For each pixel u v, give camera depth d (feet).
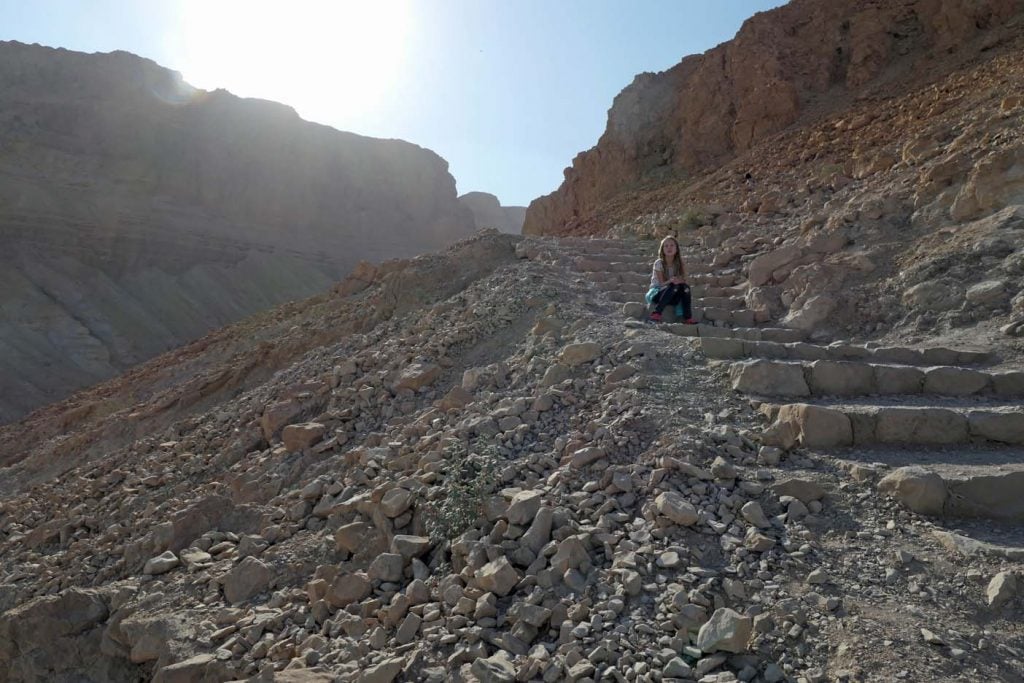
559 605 11.84
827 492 13.84
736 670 10.18
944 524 12.80
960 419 15.44
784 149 53.57
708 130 74.13
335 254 296.51
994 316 20.68
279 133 313.73
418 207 357.82
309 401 26.43
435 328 28.17
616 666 10.41
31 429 60.85
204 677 12.93
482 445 17.44
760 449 15.44
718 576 11.91
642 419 16.83
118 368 180.55
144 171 256.73
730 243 32.68
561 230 70.33
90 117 254.27
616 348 21.06
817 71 68.23
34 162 230.27
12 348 166.30
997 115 29.45
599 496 14.43
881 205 28.25
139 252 225.97
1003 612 10.69
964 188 25.90
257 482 21.45
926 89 48.11
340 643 12.83
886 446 15.43
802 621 10.83
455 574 13.65
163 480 25.49
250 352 43.80
